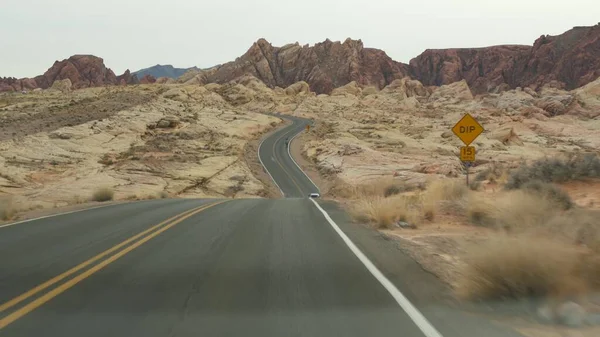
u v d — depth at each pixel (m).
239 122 107.25
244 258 9.80
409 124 121.62
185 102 123.00
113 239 12.43
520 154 80.00
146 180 53.03
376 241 11.85
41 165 57.31
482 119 123.12
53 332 5.60
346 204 22.56
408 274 8.45
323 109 156.25
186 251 10.61
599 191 16.22
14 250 11.04
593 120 135.00
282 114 150.00
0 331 5.62
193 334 5.49
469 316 6.15
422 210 15.63
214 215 17.80
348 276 8.30
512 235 10.39
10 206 19.62
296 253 10.33
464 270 7.43
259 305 6.62
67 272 8.75
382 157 72.88
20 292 7.43
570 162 18.78
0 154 59.25
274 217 17.09
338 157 75.94
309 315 6.18
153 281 8.00
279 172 73.69
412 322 5.90
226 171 64.44
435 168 50.50
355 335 5.46
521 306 6.45
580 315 5.80
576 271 6.87
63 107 101.38
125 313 6.31
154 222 15.80
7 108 102.81
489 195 17.58
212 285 7.71
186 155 70.56
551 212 11.96
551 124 122.94
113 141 74.31
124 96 113.31
